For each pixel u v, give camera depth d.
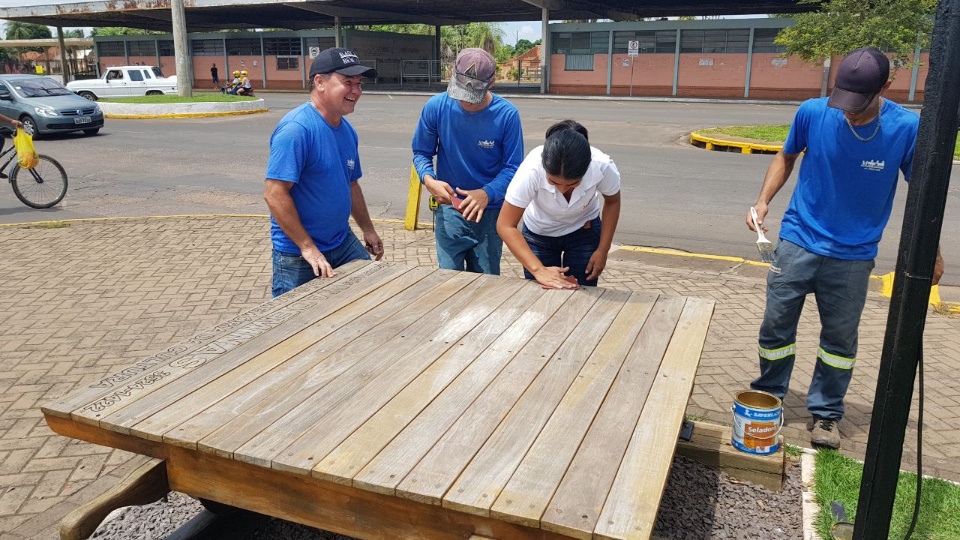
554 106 24.80
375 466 1.93
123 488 2.07
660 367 2.59
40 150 13.97
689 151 13.67
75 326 5.14
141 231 7.88
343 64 3.54
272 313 3.09
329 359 2.61
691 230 7.89
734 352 4.73
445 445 2.04
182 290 5.94
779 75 30.69
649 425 2.17
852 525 2.96
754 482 3.25
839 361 3.50
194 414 2.18
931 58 1.95
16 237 7.64
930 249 2.03
